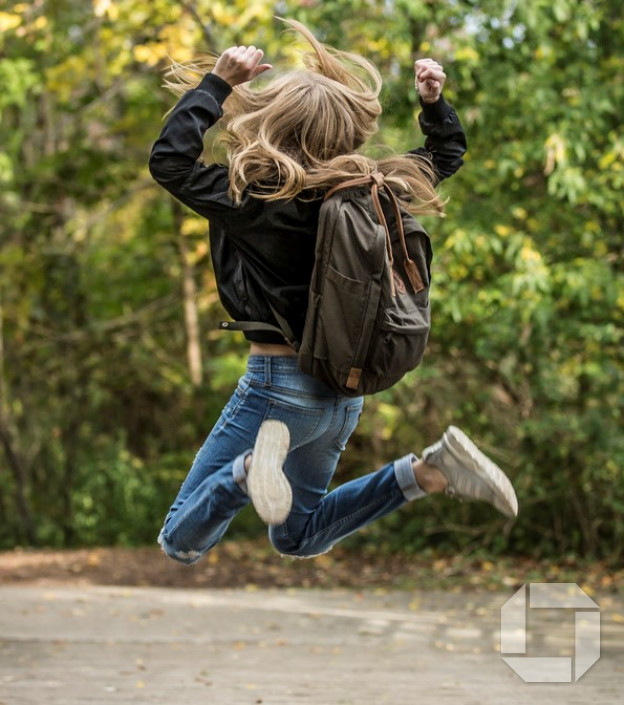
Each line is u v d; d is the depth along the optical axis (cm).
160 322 4331
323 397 866
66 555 3441
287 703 1502
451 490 912
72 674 1705
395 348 828
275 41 2956
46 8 3622
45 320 4303
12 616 2280
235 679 1678
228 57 848
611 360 3084
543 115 2678
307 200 831
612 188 2831
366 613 2377
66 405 4284
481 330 2964
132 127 3972
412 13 2573
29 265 4169
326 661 1841
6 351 4238
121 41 3562
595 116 2670
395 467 921
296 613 2375
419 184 880
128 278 4288
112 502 3975
